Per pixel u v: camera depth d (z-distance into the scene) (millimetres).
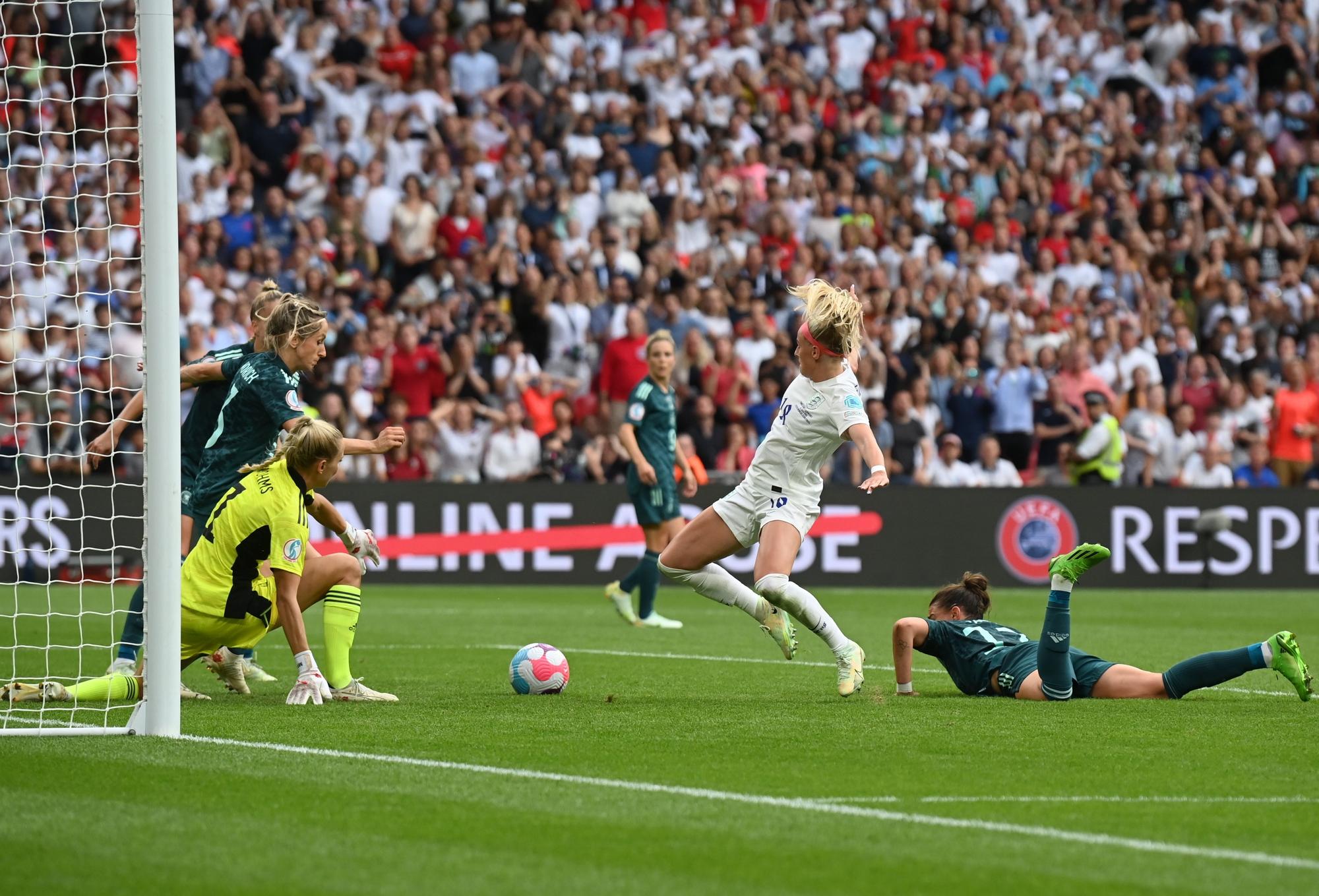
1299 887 13852
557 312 72688
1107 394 74000
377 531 64375
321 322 26906
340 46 80938
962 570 68562
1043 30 91938
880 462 25688
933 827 16172
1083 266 80875
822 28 89562
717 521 27266
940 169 83750
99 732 22141
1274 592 68000
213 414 28109
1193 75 91938
